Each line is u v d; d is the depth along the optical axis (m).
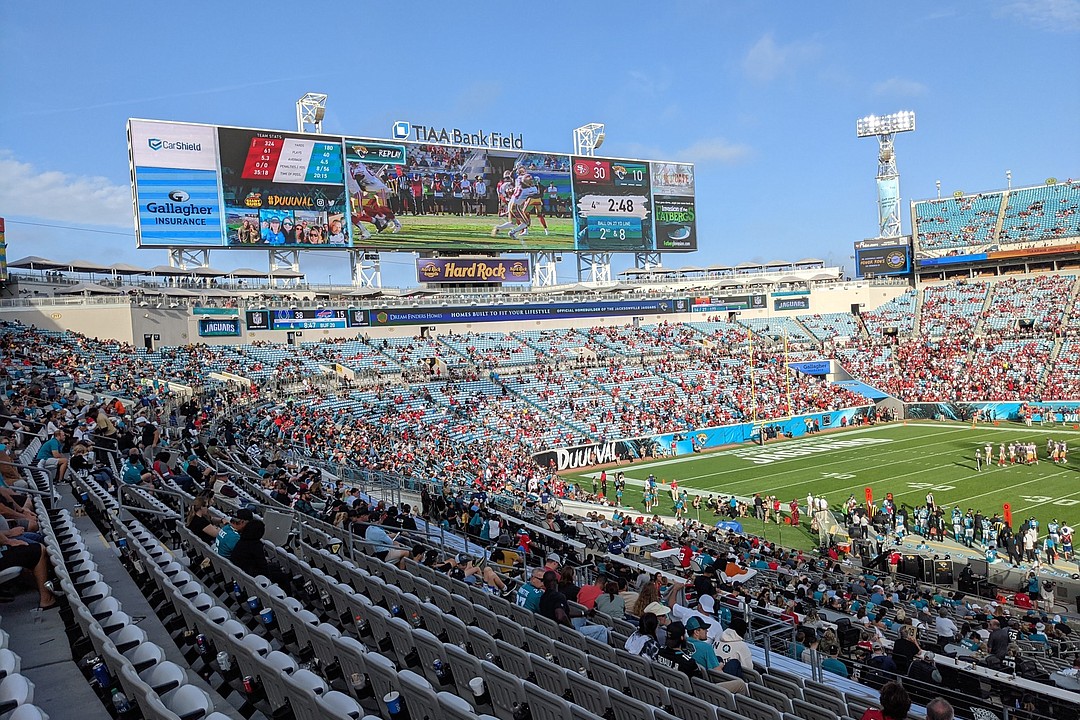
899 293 85.75
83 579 9.18
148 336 52.75
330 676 8.23
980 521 32.47
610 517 36.03
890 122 96.19
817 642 14.63
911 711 11.35
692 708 8.19
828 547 30.33
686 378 68.31
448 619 10.07
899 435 59.69
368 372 58.47
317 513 19.02
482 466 41.62
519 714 7.34
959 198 90.25
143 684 5.47
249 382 49.72
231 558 11.16
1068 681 13.23
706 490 43.75
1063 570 28.06
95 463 18.42
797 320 82.06
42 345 41.44
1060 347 70.19
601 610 12.64
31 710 5.16
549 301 73.38
